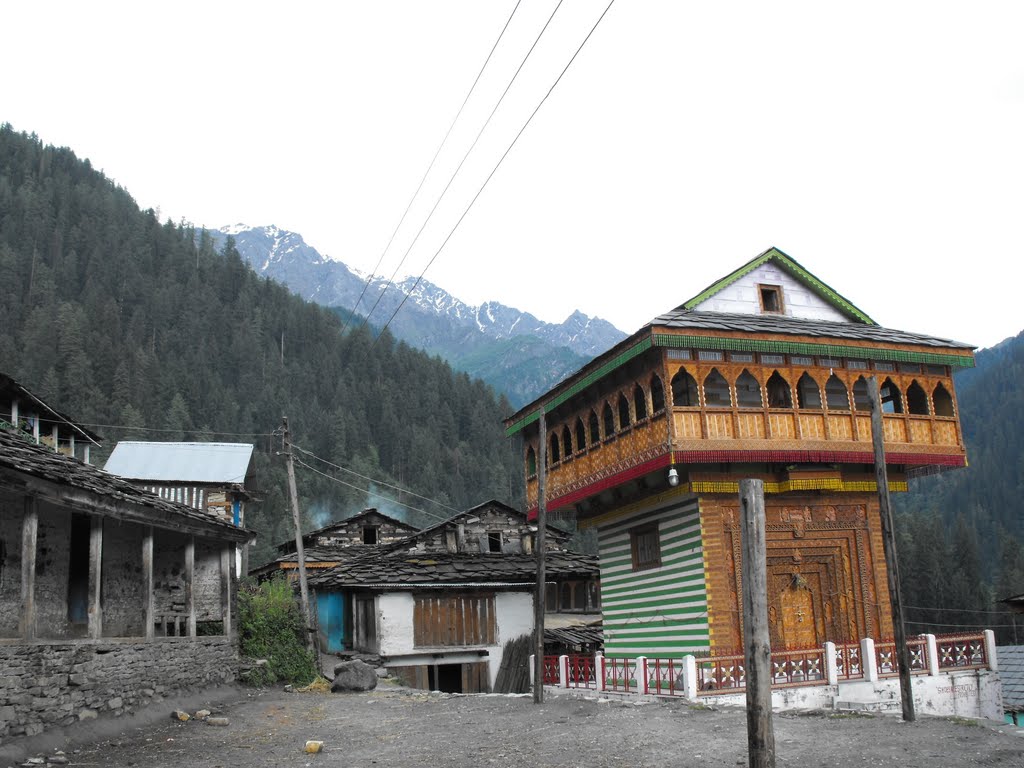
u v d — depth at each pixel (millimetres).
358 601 31625
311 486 101688
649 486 22812
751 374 21641
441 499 116500
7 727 13828
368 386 149125
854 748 14125
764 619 10055
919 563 96312
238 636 25469
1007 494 180500
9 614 16672
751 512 10273
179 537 24688
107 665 17016
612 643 25391
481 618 30812
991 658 22312
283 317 169125
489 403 166875
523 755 14391
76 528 19469
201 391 122812
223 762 14156
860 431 22141
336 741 16188
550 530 37750
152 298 148375
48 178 177625
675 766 13164
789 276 25625
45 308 117500
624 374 22859
